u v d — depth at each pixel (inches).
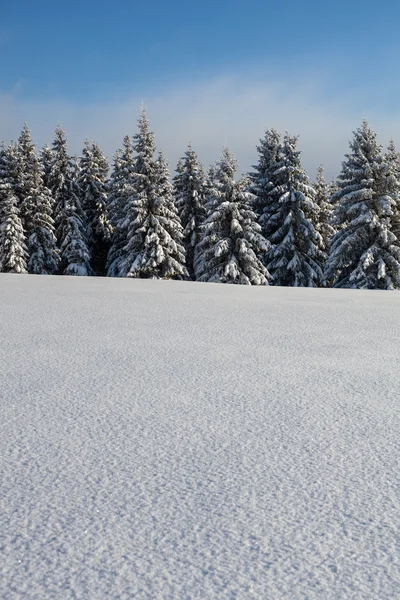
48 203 1440.7
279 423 113.1
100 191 1649.9
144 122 1254.3
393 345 209.5
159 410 122.2
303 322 275.4
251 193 1213.1
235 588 56.8
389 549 63.9
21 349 197.0
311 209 1190.9
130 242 1231.5
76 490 80.0
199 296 427.2
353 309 338.3
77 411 121.3
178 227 1244.5
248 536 66.8
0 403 127.6
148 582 57.9
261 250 1189.7
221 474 86.0
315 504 75.4
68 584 57.6
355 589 56.6
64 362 174.9
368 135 1025.5
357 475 85.7
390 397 134.1
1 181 1456.7
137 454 94.8
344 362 177.2
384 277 979.9
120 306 344.8
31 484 82.0
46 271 1445.6
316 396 135.3
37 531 68.1
